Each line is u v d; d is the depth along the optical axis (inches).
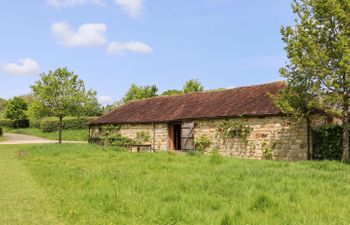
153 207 283.1
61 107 1309.1
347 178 413.7
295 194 322.0
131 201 303.4
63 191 363.6
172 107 1075.9
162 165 558.9
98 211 280.4
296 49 631.2
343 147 636.7
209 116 879.1
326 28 615.2
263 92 897.5
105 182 406.0
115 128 1147.9
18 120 2576.3
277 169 489.1
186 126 944.3
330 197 321.1
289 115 719.7
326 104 629.9
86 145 1018.7
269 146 764.6
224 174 455.2
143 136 1056.2
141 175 458.9
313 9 631.2
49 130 2113.7
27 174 496.4
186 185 375.9
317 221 245.0
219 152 861.2
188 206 287.1
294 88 653.3
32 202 318.3
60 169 529.3
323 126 693.3
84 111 1365.7
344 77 598.5
